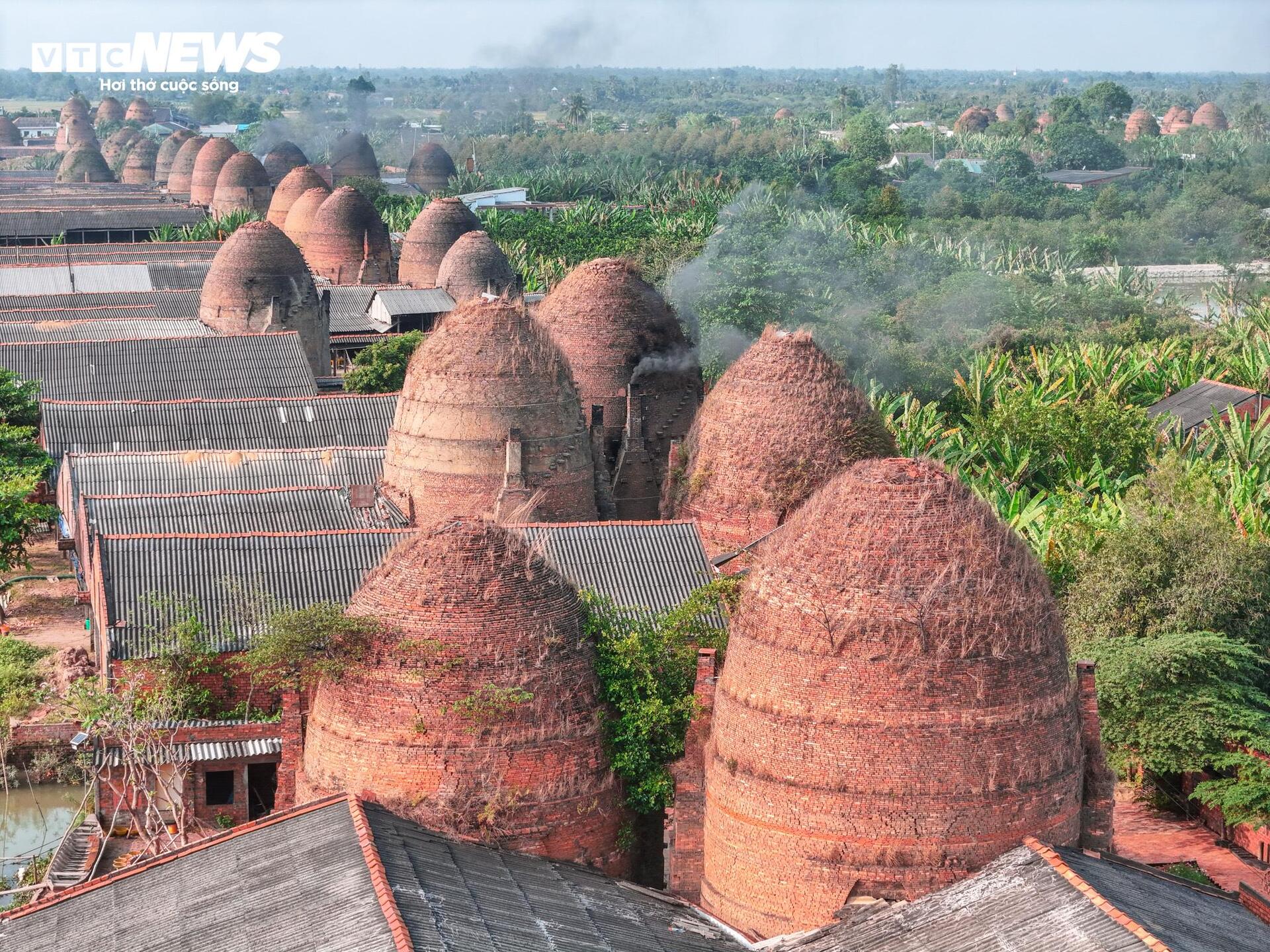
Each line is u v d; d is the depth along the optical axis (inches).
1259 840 1841.8
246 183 6845.5
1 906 1669.5
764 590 1354.6
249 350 3713.1
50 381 3521.2
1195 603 2070.6
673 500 2229.3
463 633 1392.7
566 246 6323.8
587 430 2258.9
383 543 2098.9
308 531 2180.1
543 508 2177.7
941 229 6579.7
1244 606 2097.7
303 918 1194.6
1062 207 7165.4
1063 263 6107.3
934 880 1291.8
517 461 2151.8
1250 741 1877.5
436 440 2165.4
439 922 1184.2
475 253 4662.9
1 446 3038.9
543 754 1406.3
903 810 1290.6
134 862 1520.7
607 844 1455.5
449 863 1307.8
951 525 1310.3
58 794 2100.1
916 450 3164.4
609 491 2315.5
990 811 1296.8
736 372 2154.3
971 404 3735.2
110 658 1921.8
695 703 1440.7
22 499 2795.3
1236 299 5546.3
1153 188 7559.1
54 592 2861.7
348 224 5167.3
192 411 3191.4
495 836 1389.0
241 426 3166.8
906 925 1248.8
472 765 1386.6
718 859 1371.8
